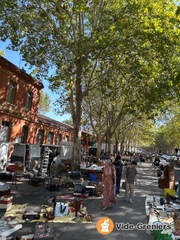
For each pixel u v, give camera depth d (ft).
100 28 43.50
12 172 46.24
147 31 43.34
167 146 306.35
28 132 77.66
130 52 46.70
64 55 46.83
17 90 68.23
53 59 50.19
